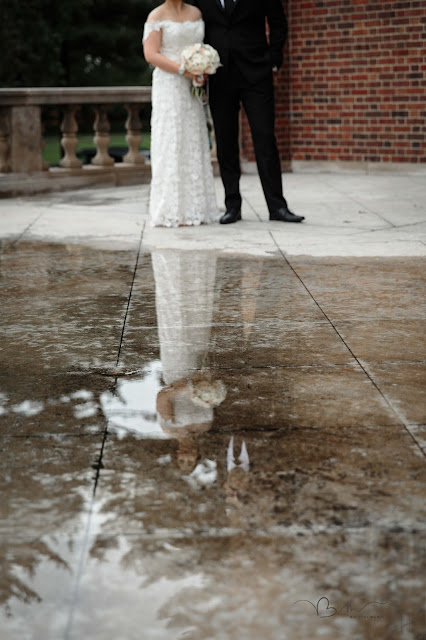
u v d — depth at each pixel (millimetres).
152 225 7395
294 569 2039
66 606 1915
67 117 10672
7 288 5199
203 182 7410
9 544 2191
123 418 3055
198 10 7258
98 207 8844
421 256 5852
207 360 3721
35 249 6461
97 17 39688
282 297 4812
